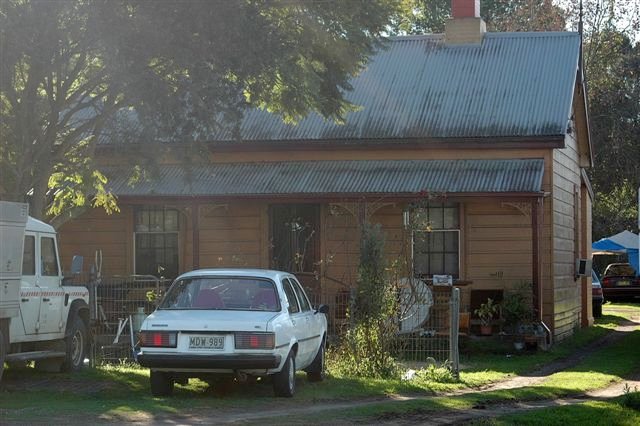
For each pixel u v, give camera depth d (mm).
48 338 14406
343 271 23453
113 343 17719
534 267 21062
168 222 24609
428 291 18078
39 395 12766
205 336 12125
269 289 13023
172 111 14695
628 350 22078
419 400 13250
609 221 55188
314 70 16875
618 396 14086
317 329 14391
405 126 23438
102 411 11359
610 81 49625
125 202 22438
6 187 16453
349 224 23516
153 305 18844
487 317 21672
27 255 13992
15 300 12828
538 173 21891
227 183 23094
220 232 24250
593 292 34438
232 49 14414
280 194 22156
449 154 23156
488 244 22734
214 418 11047
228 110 15266
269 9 15609
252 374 12406
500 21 49375
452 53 26031
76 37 14750
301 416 11297
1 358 12797
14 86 15562
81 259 14680
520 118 23141
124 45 14055
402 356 17250
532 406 13445
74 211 19203
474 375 16844
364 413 11750
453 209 22984
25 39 13914
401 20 18203
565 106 23312
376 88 25031
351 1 16328
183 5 13969
